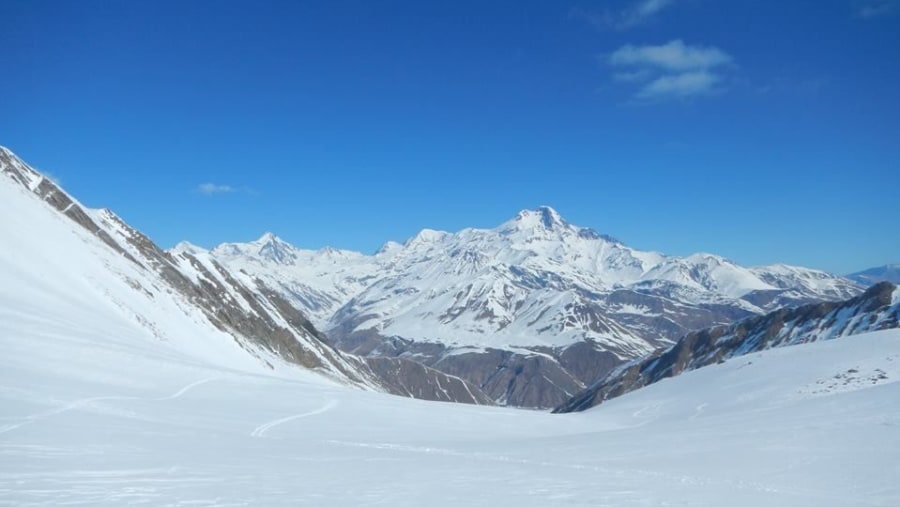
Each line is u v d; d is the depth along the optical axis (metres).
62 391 39.53
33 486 19.33
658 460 30.88
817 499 22.30
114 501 18.27
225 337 116.69
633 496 22.17
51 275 79.38
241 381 61.78
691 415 69.94
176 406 43.72
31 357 47.56
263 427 41.66
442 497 21.23
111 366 52.38
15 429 27.86
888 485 24.44
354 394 67.88
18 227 86.44
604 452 34.62
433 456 32.66
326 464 27.47
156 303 102.19
